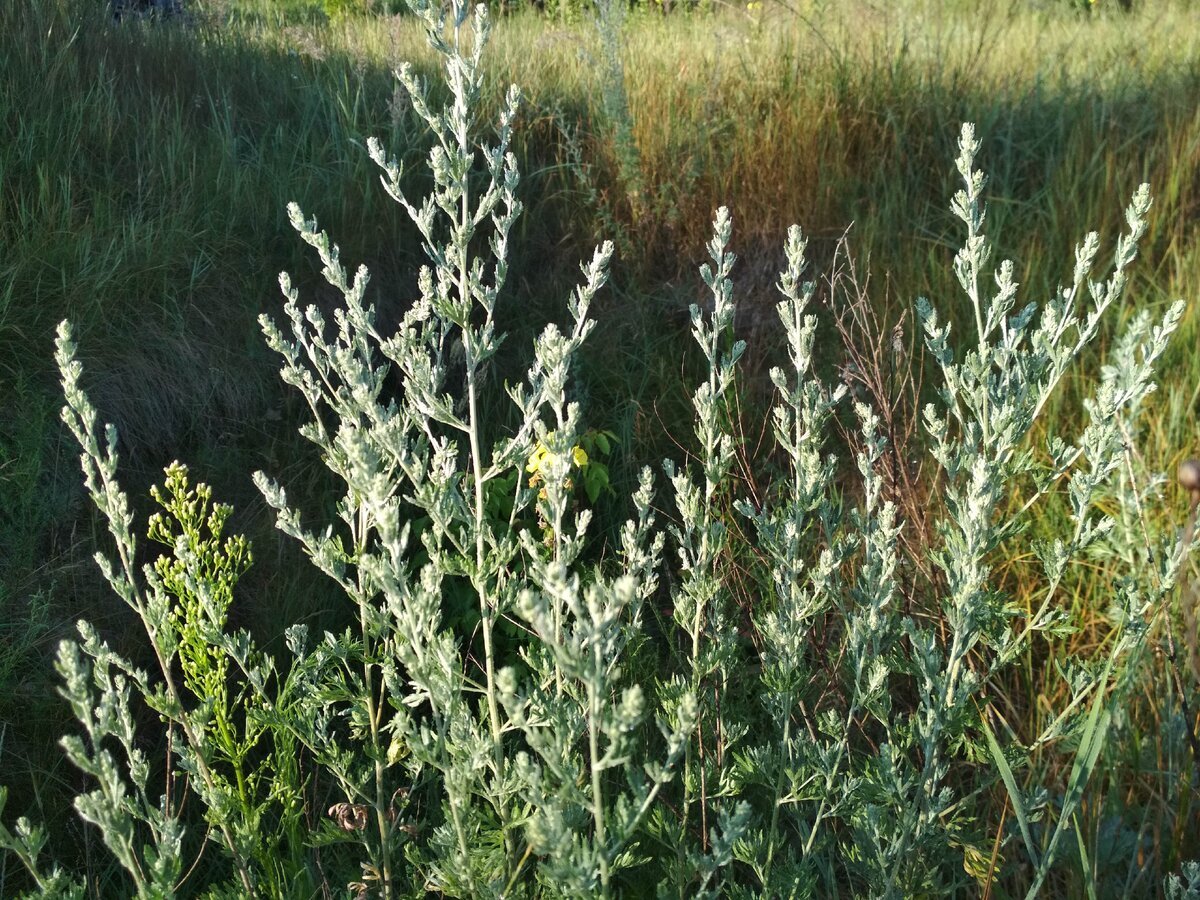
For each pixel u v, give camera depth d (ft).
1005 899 7.00
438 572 5.13
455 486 5.94
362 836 6.35
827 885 7.02
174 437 11.32
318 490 11.28
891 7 21.52
